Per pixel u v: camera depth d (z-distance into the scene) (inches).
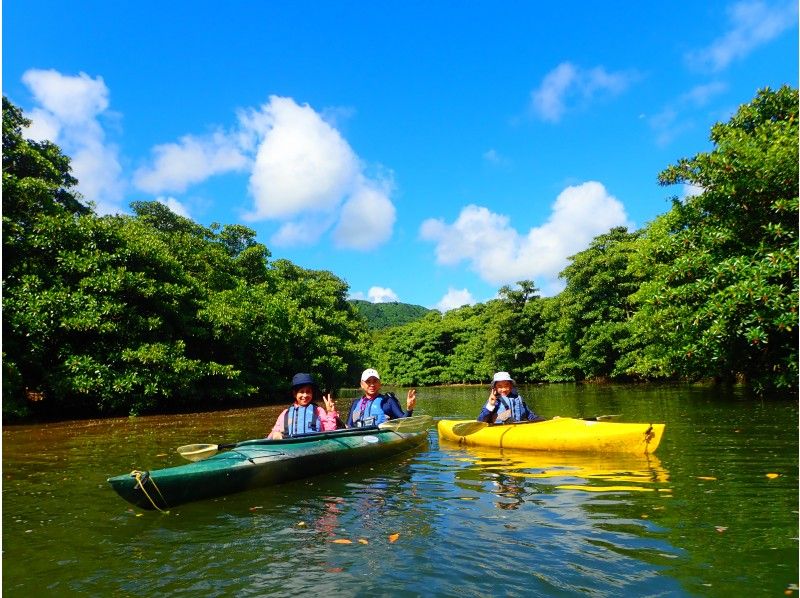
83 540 135.2
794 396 478.6
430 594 99.0
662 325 510.9
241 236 1189.7
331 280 1713.8
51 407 564.1
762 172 402.6
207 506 166.1
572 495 166.6
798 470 190.7
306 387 258.8
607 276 1111.0
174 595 102.3
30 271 506.6
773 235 417.1
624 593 96.9
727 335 425.7
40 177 591.2
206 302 724.0
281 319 871.1
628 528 131.9
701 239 466.9
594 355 1162.0
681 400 544.1
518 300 1626.5
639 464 214.5
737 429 301.6
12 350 482.6
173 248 855.1
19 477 217.0
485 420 321.7
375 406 299.0
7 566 118.4
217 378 704.4
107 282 527.2
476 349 1979.6
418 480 200.5
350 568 112.2
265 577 109.0
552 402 630.5
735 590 96.5
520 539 126.6
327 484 196.9
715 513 142.0
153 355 553.0
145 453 281.6
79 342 548.7
